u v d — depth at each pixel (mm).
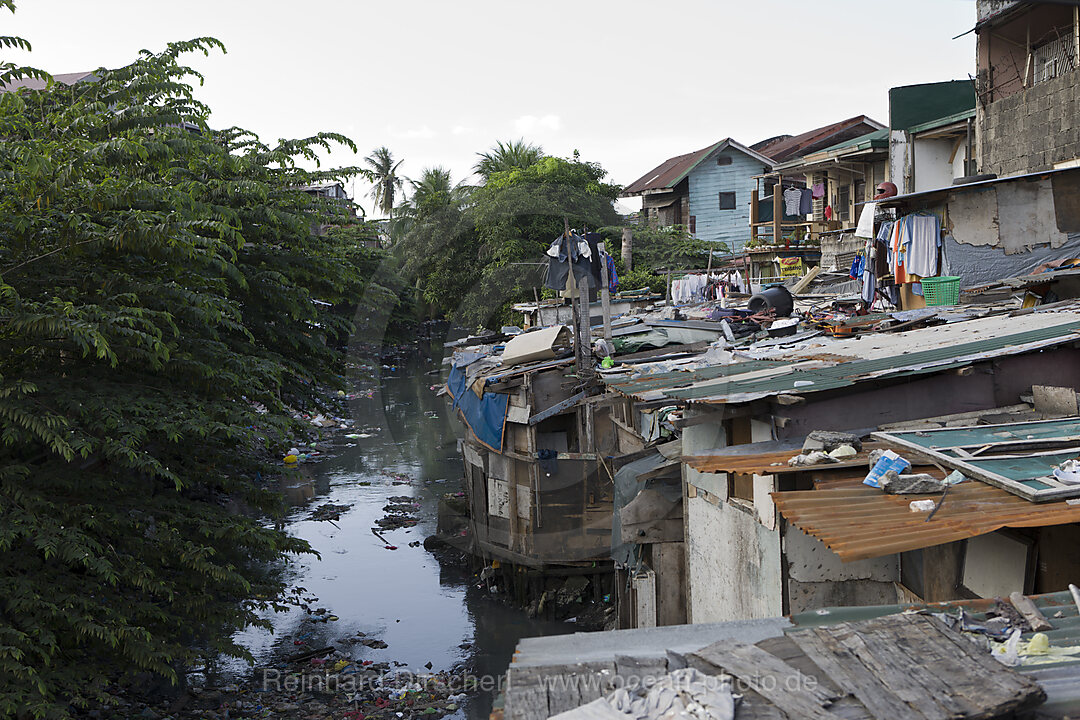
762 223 29500
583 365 7984
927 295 14688
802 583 6648
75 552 7816
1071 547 4855
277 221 12719
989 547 5473
